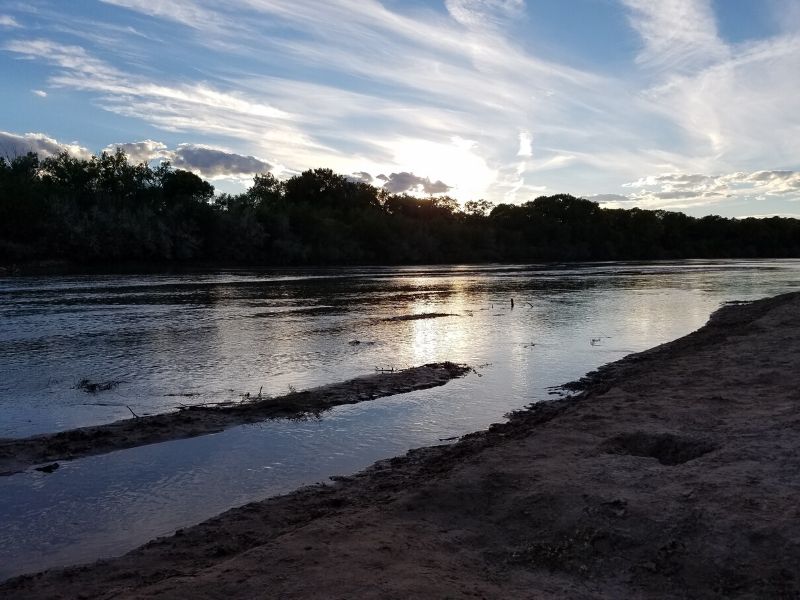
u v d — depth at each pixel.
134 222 72.94
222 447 10.08
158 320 26.27
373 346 20.03
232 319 26.75
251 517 7.12
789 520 5.38
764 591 4.57
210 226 82.50
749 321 24.00
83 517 7.41
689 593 4.70
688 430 8.52
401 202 131.25
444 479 7.17
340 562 5.20
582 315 28.78
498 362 17.38
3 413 12.14
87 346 19.88
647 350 18.95
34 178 76.81
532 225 131.38
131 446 10.07
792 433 7.91
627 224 145.50
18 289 41.44
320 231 93.94
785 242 160.75
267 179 117.31
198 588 4.81
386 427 11.23
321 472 8.98
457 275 65.44
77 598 5.27
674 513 5.75
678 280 57.09
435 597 4.62
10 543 6.75
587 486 6.57
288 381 15.04
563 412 11.02
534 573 5.14
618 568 5.10
